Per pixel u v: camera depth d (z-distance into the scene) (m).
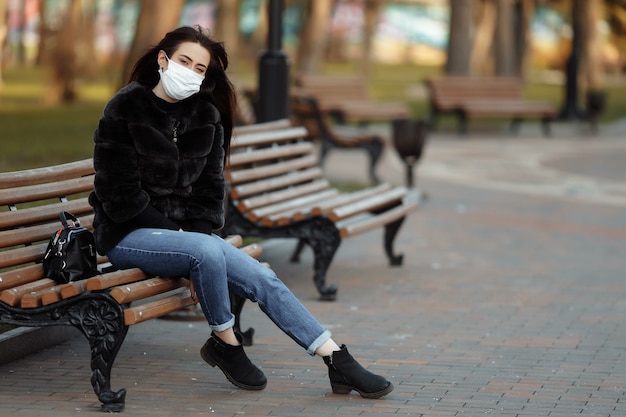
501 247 13.56
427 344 8.54
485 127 35.03
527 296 10.52
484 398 7.04
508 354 8.25
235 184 10.13
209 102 7.23
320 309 9.78
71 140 23.36
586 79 55.19
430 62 100.38
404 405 6.86
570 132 34.09
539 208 17.38
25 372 7.48
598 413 6.75
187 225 7.16
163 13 24.31
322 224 10.05
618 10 64.00
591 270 12.08
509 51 44.16
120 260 6.93
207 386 7.24
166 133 6.94
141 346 8.30
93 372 6.56
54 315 6.53
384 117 28.56
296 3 79.31
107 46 76.25
